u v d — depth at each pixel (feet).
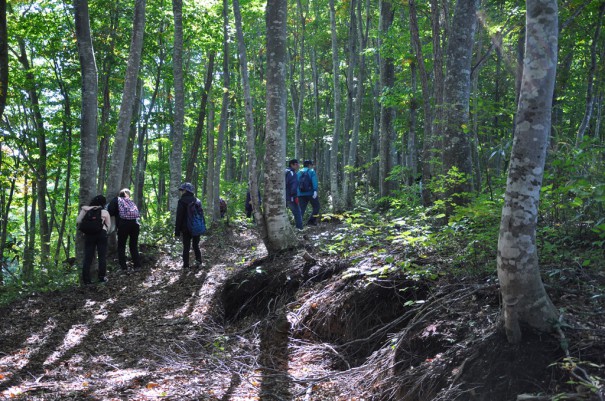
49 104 53.21
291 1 100.01
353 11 72.18
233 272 30.60
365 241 22.68
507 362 11.35
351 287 18.95
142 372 17.24
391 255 19.35
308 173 46.21
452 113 25.27
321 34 88.33
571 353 11.00
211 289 27.63
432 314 15.03
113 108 75.36
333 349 17.24
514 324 11.52
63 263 36.17
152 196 135.13
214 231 51.34
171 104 82.43
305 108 117.70
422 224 21.56
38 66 52.26
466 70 26.07
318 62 103.71
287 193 42.63
